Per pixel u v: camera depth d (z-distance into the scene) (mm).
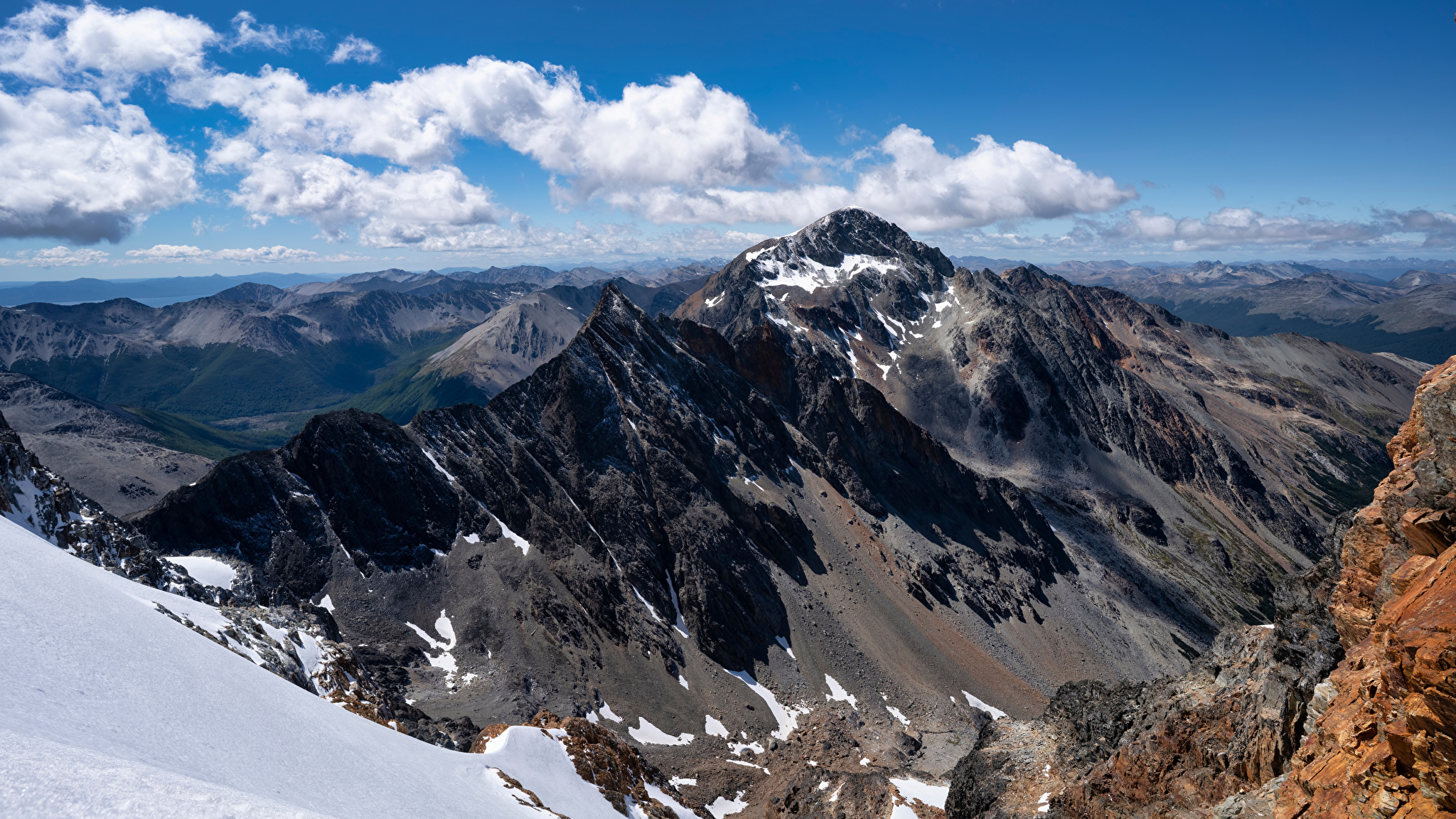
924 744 107500
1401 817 14695
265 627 57125
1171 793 35438
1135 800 37094
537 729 51344
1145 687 44938
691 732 103250
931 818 59844
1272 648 34875
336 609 107000
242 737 22469
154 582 59844
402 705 66375
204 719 22188
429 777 32250
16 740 13844
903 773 83875
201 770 17766
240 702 26312
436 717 85938
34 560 29953
